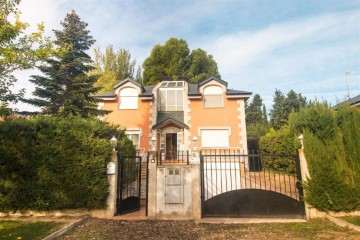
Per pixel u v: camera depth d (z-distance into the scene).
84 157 8.41
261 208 8.33
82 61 15.85
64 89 15.55
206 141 20.27
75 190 8.23
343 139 8.78
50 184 8.24
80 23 16.66
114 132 13.73
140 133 20.94
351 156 8.43
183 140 20.59
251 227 7.14
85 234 6.44
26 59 8.73
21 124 8.52
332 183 7.95
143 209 9.51
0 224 7.10
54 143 8.44
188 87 23.86
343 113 9.03
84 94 15.64
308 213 8.05
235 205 8.40
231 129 20.25
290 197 8.37
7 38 8.14
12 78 9.17
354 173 8.26
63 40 15.82
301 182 8.31
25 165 8.26
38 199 8.17
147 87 25.75
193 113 20.89
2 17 8.17
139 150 20.56
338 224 7.18
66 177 8.28
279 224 7.42
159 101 22.64
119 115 21.38
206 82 21.25
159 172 8.43
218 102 21.03
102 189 8.33
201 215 8.23
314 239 5.99
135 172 11.05
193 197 8.23
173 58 36.59
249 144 25.00
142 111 21.48
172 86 23.00
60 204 8.17
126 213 8.85
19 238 5.80
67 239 6.01
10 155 8.29
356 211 7.94
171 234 6.49
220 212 8.37
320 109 9.30
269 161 15.90
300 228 6.93
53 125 8.63
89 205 8.23
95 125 9.27
